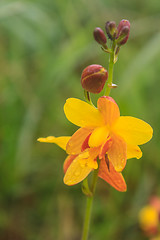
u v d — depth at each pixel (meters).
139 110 0.32
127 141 0.20
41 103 0.33
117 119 0.20
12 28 0.39
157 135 0.33
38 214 0.31
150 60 0.33
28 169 0.32
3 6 0.35
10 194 0.31
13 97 0.34
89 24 0.41
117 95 0.32
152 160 0.32
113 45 0.20
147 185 0.31
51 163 0.33
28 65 0.40
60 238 0.30
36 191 0.31
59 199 0.31
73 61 0.34
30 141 0.31
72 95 0.38
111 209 0.31
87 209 0.21
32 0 0.41
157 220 0.29
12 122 0.32
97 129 0.21
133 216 0.31
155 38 0.34
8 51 0.39
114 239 0.30
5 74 0.37
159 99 0.35
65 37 0.41
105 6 0.45
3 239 0.30
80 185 0.32
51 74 0.33
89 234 0.31
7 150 0.31
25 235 0.30
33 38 0.39
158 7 0.45
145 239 0.30
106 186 0.32
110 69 0.20
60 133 0.35
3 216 0.30
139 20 0.41
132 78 0.32
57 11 0.44
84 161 0.20
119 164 0.20
